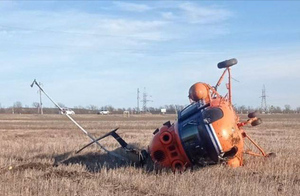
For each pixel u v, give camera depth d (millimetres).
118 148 20672
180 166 14664
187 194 11250
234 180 12922
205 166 14625
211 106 14523
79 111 142625
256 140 27688
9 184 12430
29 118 83188
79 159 18250
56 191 11594
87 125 52906
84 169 15500
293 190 11680
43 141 27203
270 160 16547
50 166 16125
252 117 16328
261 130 41344
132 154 15984
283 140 27938
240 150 14859
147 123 58250
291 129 43312
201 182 12461
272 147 22484
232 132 14266
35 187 12039
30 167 15766
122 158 16828
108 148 22000
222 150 14109
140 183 12633
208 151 14188
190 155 14414
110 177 13547
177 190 11609
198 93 14906
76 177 13742
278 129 43312
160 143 14711
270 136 32344
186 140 14328
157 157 14898
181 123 14578
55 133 37125
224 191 11391
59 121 67125
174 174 13812
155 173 14445
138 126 49938
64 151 21141
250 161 16297
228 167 14617
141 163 15859
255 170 14641
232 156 14656
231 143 14227
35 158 18609
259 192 11352
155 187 12148
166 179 12961
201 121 14172
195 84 15156
